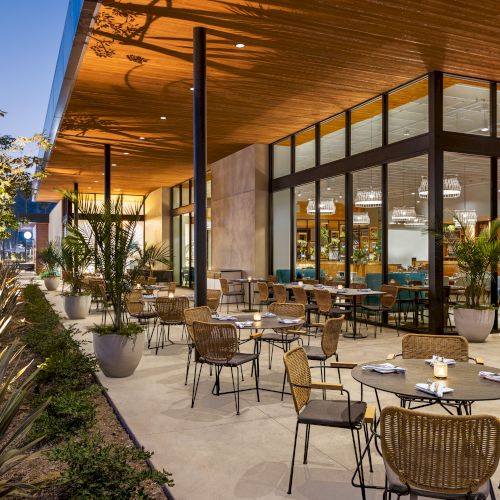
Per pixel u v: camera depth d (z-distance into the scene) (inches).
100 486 100.9
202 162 264.1
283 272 529.3
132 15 239.3
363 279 487.8
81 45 272.8
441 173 326.6
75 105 382.3
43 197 1019.9
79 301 423.2
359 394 198.5
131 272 231.5
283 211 539.8
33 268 1295.5
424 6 231.8
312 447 145.7
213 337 185.5
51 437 139.5
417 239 667.4
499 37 267.9
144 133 471.2
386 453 89.7
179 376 228.4
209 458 137.6
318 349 209.2
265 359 263.6
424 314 435.5
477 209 549.3
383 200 379.2
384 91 361.7
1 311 243.1
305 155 481.7
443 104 336.5
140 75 318.0
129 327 233.3
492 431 83.0
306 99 377.4
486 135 346.6
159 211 888.9
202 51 256.8
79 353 209.0
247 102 382.0
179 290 761.0
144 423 165.5
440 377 119.7
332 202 530.9
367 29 256.1
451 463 85.2
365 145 398.3
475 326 312.2
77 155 572.4
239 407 182.9
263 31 257.3
